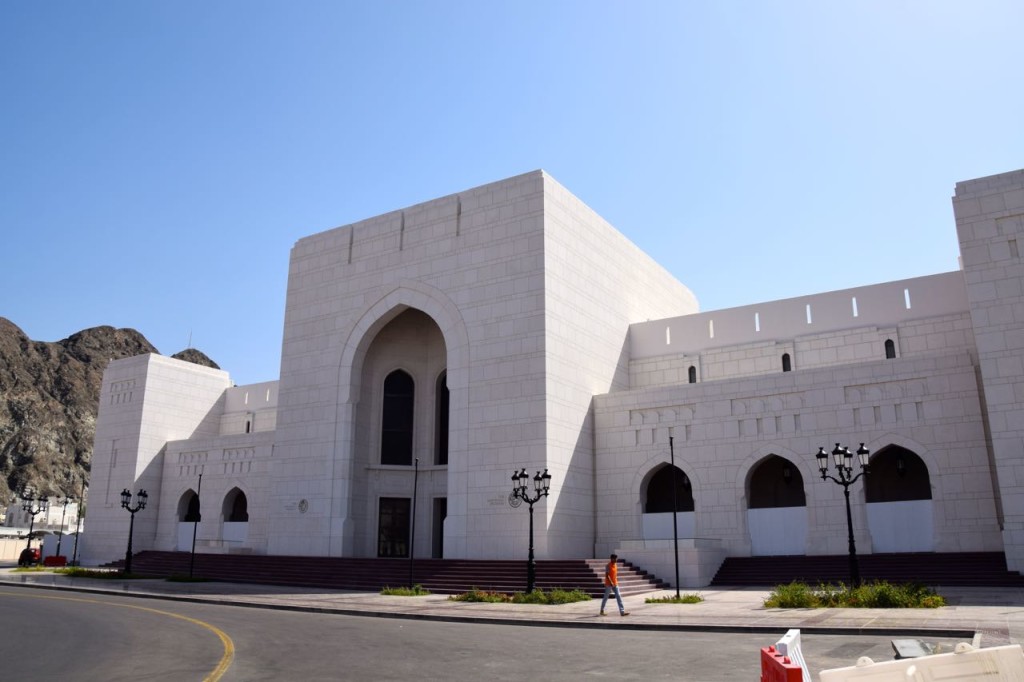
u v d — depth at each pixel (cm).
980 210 3178
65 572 4541
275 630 1938
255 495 5269
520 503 3556
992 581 2828
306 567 3731
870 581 2933
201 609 2541
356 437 4219
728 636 1775
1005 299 3061
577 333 3969
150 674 1269
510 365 3750
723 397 3697
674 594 2886
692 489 3688
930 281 3853
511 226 3909
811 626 1789
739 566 3403
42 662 1412
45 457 15125
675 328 4450
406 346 4512
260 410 6225
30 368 17412
